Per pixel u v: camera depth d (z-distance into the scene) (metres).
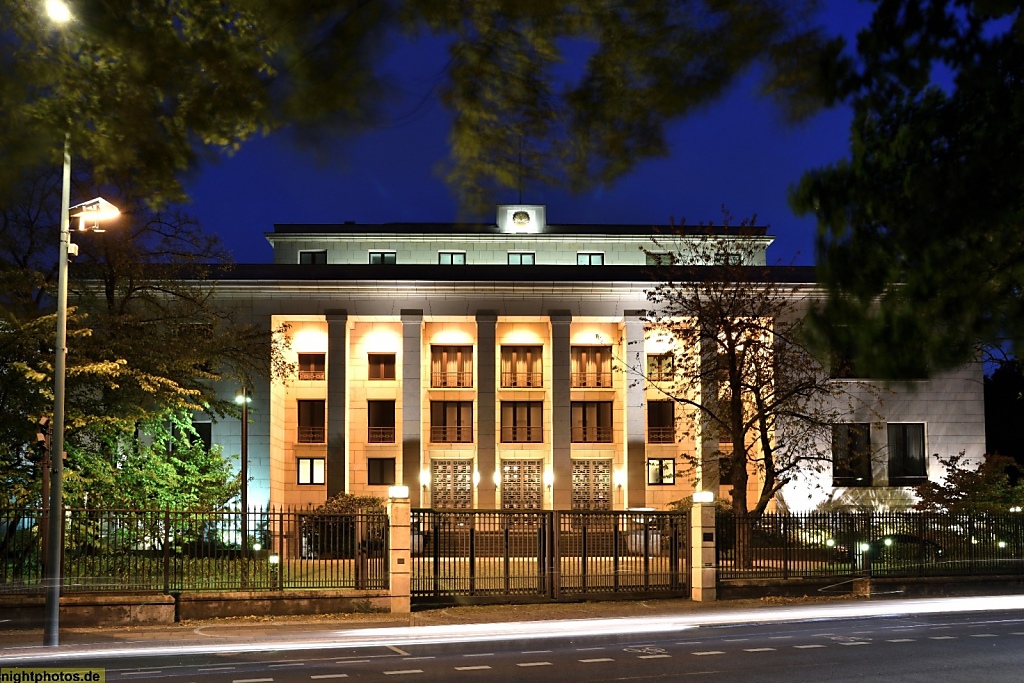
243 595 22.77
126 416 28.77
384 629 21.08
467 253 61.47
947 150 4.23
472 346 54.44
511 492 54.03
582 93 3.89
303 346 52.84
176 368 30.77
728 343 39.84
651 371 53.03
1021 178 4.13
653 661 16.20
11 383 25.06
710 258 40.72
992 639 19.00
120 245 31.45
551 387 52.53
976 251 4.39
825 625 21.88
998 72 3.91
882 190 4.37
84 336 27.14
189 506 33.59
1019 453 60.38
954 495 41.69
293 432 52.91
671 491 52.81
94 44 3.76
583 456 53.91
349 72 3.67
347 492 50.75
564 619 23.05
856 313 4.54
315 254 61.78
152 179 3.97
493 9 3.77
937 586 28.56
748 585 27.05
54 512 18.75
